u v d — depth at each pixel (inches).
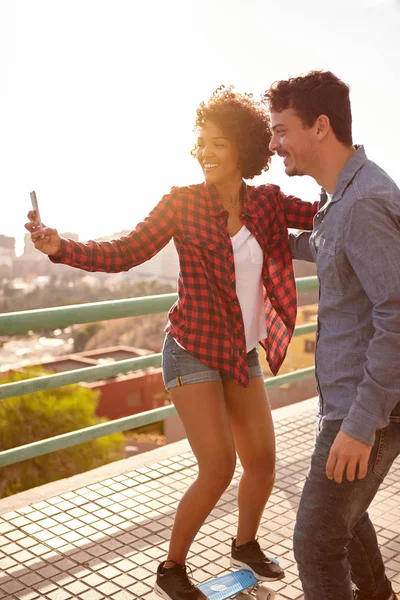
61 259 83.8
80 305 132.1
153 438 1384.1
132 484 147.4
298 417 191.0
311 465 75.0
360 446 67.4
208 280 88.8
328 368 74.1
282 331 97.2
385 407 67.0
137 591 107.3
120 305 137.6
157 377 1643.7
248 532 99.1
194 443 90.8
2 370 1221.1
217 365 90.0
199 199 89.5
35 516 131.8
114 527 127.9
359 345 72.0
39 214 82.8
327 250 71.9
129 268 89.0
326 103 72.2
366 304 71.7
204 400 90.0
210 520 129.7
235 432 97.0
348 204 69.7
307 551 74.2
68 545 121.0
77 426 1206.3
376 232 67.4
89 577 111.0
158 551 119.5
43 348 2070.6
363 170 71.4
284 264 97.0
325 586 74.9
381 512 132.9
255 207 92.7
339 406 72.7
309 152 74.1
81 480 149.1
